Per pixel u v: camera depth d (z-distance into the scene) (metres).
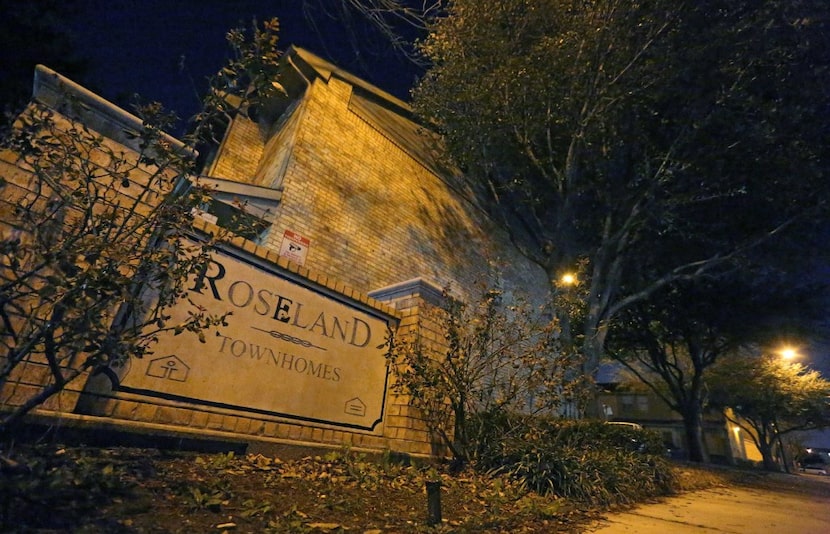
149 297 3.58
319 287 4.99
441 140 13.03
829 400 25.05
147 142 2.88
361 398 5.16
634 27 8.86
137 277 2.89
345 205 9.71
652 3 8.61
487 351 5.95
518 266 14.62
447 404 5.85
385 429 5.36
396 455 4.97
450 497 4.14
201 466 3.31
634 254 12.46
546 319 11.65
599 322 10.27
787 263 11.38
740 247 10.65
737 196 10.22
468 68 9.95
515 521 3.63
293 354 4.56
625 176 10.98
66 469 2.48
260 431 4.11
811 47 8.48
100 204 3.30
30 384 2.88
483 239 13.78
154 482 2.79
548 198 12.27
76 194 2.63
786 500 7.31
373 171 10.93
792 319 14.92
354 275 9.27
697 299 15.45
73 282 2.33
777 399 25.48
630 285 13.48
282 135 10.79
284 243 7.99
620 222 11.29
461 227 13.15
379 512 3.28
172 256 2.88
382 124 12.12
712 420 32.00
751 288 14.34
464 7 9.73
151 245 3.25
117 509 2.31
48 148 2.80
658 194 10.45
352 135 10.83
